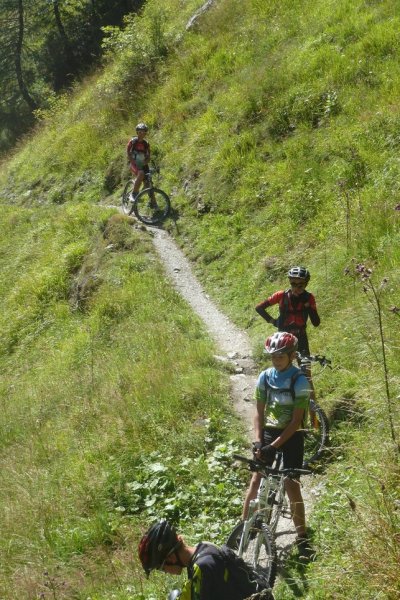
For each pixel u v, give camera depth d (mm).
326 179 13469
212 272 14117
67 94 30969
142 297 13469
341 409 7434
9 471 9398
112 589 6336
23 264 18953
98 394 10367
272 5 21297
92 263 15938
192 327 11922
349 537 5035
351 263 10117
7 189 26484
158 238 16031
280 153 15523
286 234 13133
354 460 6258
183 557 3740
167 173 18453
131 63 24078
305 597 5109
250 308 12273
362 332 8055
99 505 7656
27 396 12688
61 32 37500
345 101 15156
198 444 8203
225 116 18219
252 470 5355
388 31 15969
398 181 11633
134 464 8164
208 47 21953
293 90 16453
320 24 18266
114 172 21453
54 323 15758
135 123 22312
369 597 4410
